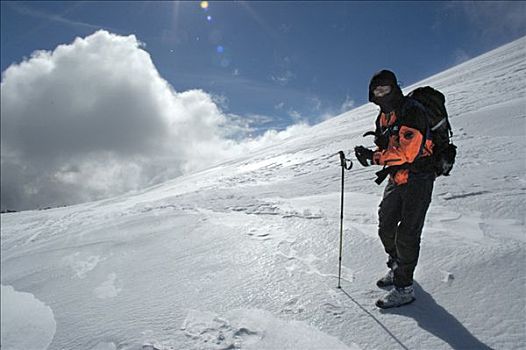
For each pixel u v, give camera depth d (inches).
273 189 399.9
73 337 157.9
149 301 174.1
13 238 523.8
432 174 123.6
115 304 182.2
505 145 318.3
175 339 134.3
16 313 208.8
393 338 117.1
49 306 206.4
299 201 315.3
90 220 509.0
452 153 123.3
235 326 137.2
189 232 281.0
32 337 174.1
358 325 126.3
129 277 218.7
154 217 367.9
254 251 209.8
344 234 210.4
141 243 288.2
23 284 264.8
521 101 477.1
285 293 155.9
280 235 229.6
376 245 189.6
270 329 132.6
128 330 147.6
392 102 121.3
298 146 836.6
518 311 117.6
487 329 113.1
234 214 310.3
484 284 135.9
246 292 161.6
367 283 154.4
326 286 156.6
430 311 127.1
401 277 131.0
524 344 103.7
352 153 533.3
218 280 181.2
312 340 123.0
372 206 263.1
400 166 124.0
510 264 144.9
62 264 289.7
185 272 200.7
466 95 711.1
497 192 226.2
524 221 186.1
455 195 234.5
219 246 232.5
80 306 193.8
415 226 124.0
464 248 165.6
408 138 113.9
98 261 273.6
